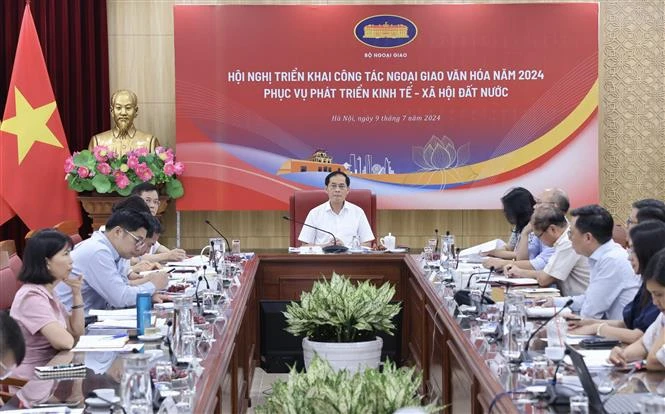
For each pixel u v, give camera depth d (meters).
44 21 9.19
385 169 9.22
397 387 3.14
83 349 3.74
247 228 9.53
